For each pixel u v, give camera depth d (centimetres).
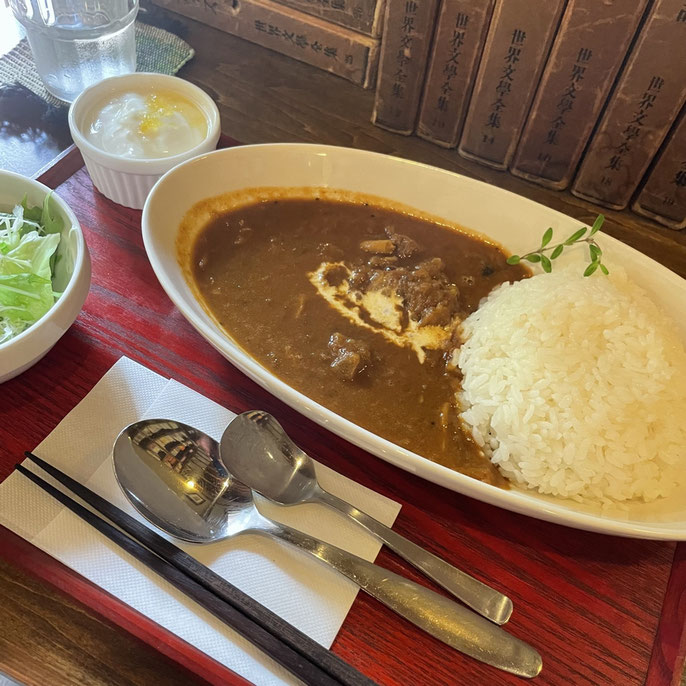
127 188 37
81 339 32
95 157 36
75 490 27
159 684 25
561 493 29
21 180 32
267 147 37
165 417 30
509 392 30
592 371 30
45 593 26
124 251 36
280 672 24
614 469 29
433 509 29
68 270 31
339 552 26
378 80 45
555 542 29
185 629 24
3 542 26
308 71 51
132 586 25
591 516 26
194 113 40
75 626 26
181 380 32
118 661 25
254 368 28
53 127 44
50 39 42
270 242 37
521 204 36
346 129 47
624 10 35
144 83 40
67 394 31
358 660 25
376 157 37
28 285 30
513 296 34
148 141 38
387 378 32
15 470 28
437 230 38
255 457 29
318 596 26
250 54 52
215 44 52
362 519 27
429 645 25
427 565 27
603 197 44
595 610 27
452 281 37
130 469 28
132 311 34
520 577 28
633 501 29
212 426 30
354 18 47
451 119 45
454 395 32
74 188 39
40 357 30
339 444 31
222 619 24
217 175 36
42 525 26
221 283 35
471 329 34
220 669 24
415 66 43
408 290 35
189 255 35
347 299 35
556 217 36
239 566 26
